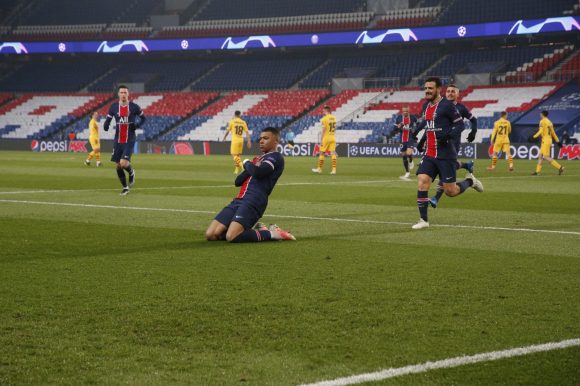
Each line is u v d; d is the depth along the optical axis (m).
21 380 6.09
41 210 18.95
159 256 11.95
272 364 6.51
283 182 30.31
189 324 7.78
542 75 67.94
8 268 10.86
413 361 6.59
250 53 85.50
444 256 12.08
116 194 24.03
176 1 86.75
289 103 76.12
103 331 7.50
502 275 10.47
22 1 91.19
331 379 6.11
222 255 12.05
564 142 56.34
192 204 20.70
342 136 69.94
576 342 7.14
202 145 70.31
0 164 45.53
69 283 9.79
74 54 89.75
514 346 7.02
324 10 79.88
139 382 6.06
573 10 67.44
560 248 12.98
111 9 88.62
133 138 24.14
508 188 27.47
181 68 86.94
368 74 75.62
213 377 6.18
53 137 81.31
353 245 13.22
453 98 19.28
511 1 70.50
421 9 73.94
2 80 89.88
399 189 26.50
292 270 10.77
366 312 8.30
